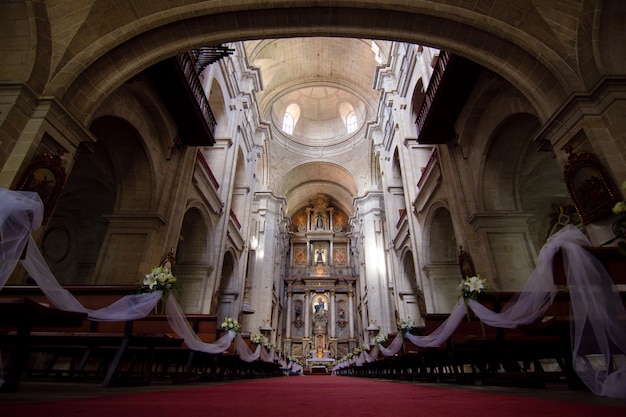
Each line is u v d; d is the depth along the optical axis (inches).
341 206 1594.5
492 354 249.9
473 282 252.7
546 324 147.1
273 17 329.7
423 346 299.7
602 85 247.3
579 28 268.7
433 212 558.9
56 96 260.1
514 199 420.8
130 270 399.5
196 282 570.6
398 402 103.9
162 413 74.4
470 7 306.5
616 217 231.9
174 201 453.7
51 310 125.4
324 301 1397.6
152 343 198.5
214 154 671.8
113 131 403.5
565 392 133.0
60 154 266.4
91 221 612.1
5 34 261.0
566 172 265.0
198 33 328.2
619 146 237.9
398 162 839.1
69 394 116.4
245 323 1022.4
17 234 119.5
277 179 1282.0
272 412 80.7
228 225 673.6
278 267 1275.8
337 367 1106.7
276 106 1234.0
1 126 234.4
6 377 122.2
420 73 613.6
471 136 444.1
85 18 280.7
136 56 312.7
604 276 128.7
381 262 1063.0
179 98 418.6
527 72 298.4
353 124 1310.3
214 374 288.2
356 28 333.7
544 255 155.6
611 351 130.2
